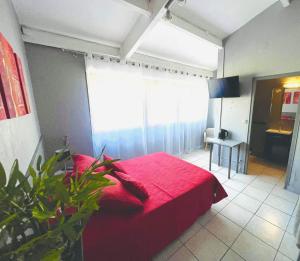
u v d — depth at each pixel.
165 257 1.55
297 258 1.44
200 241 1.72
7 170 0.85
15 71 1.25
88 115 2.90
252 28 2.82
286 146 3.58
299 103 2.41
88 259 1.07
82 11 2.03
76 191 0.60
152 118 3.74
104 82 2.91
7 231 0.49
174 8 2.24
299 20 2.33
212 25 2.77
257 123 4.13
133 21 2.33
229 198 2.46
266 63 2.73
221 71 3.38
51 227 0.56
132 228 1.26
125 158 3.41
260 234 1.80
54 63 2.48
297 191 2.55
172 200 1.55
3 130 0.85
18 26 1.91
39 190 0.55
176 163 2.42
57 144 2.66
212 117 5.30
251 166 3.63
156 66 3.56
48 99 2.51
